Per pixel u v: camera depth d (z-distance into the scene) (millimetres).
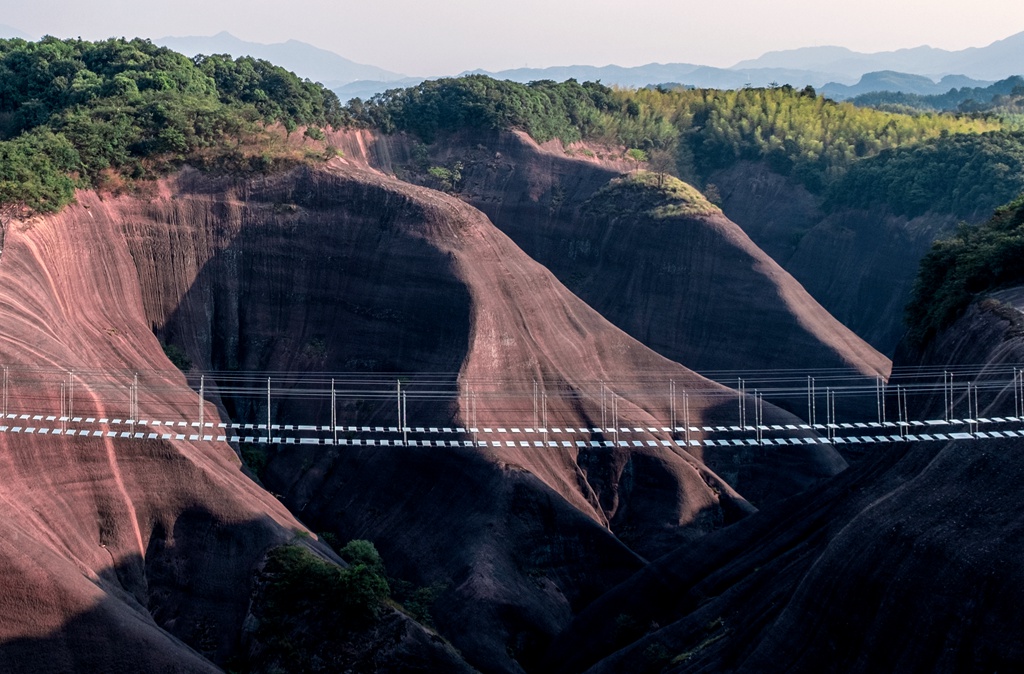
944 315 84250
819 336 133000
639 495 98625
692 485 98750
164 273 104562
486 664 75000
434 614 79125
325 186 110375
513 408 98938
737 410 110812
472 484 88812
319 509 93062
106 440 73312
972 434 61125
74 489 71125
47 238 92688
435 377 99625
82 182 101625
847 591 57406
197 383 99938
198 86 126500
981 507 55750
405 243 106812
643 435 100312
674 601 78438
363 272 107062
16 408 73062
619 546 86812
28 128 124312
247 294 107188
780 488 108000
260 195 109625
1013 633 50000
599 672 70688
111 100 115812
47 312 84312
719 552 80312
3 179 93688
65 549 67562
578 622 79062
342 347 104750
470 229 109438
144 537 72688
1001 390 67000
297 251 108188
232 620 70625
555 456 97500
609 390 104625
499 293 106062
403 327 103562
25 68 131875
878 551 57219
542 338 106250
